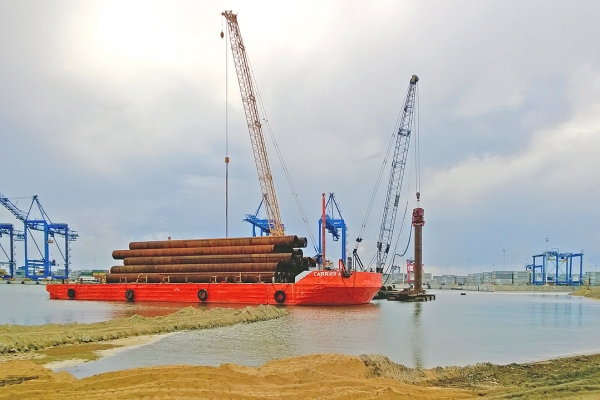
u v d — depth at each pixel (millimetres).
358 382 16062
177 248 76188
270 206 89375
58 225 182750
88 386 14586
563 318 55562
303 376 16641
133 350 25094
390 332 35594
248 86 87688
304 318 45188
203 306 60156
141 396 13086
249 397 13375
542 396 14625
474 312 64438
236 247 70562
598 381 16719
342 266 61438
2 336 24094
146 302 68000
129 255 78438
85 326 32656
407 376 19375
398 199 102625
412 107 101688
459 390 16703
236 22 86688
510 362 24656
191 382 14641
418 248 93688
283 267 67750
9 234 183500
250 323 39906
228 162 89312
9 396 13336
